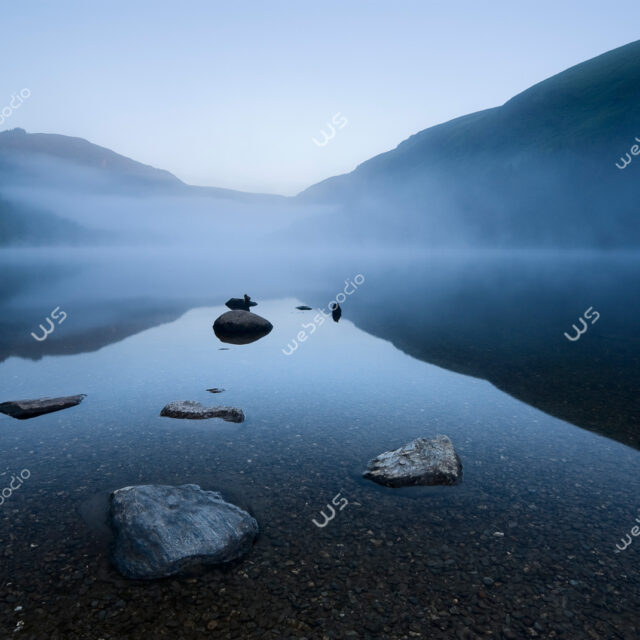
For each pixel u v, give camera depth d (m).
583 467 9.60
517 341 22.66
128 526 6.82
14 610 5.61
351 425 11.76
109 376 15.97
